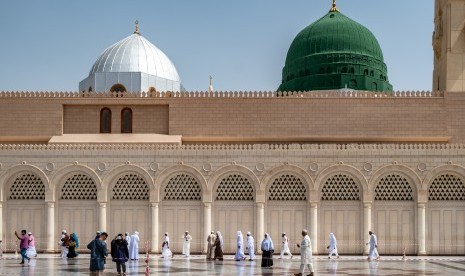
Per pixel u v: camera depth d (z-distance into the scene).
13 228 46.47
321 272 33.66
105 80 58.31
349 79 62.84
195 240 46.16
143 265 37.78
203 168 46.06
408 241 45.56
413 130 50.59
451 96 50.69
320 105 50.78
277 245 45.91
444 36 54.56
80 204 46.41
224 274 32.34
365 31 65.88
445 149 45.53
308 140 50.59
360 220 45.72
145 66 60.44
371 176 45.56
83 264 38.03
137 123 51.41
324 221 45.91
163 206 46.34
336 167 45.72
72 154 46.34
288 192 46.12
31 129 51.16
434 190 45.84
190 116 51.00
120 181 46.50
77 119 51.53
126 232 44.16
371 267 36.72
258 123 50.78
